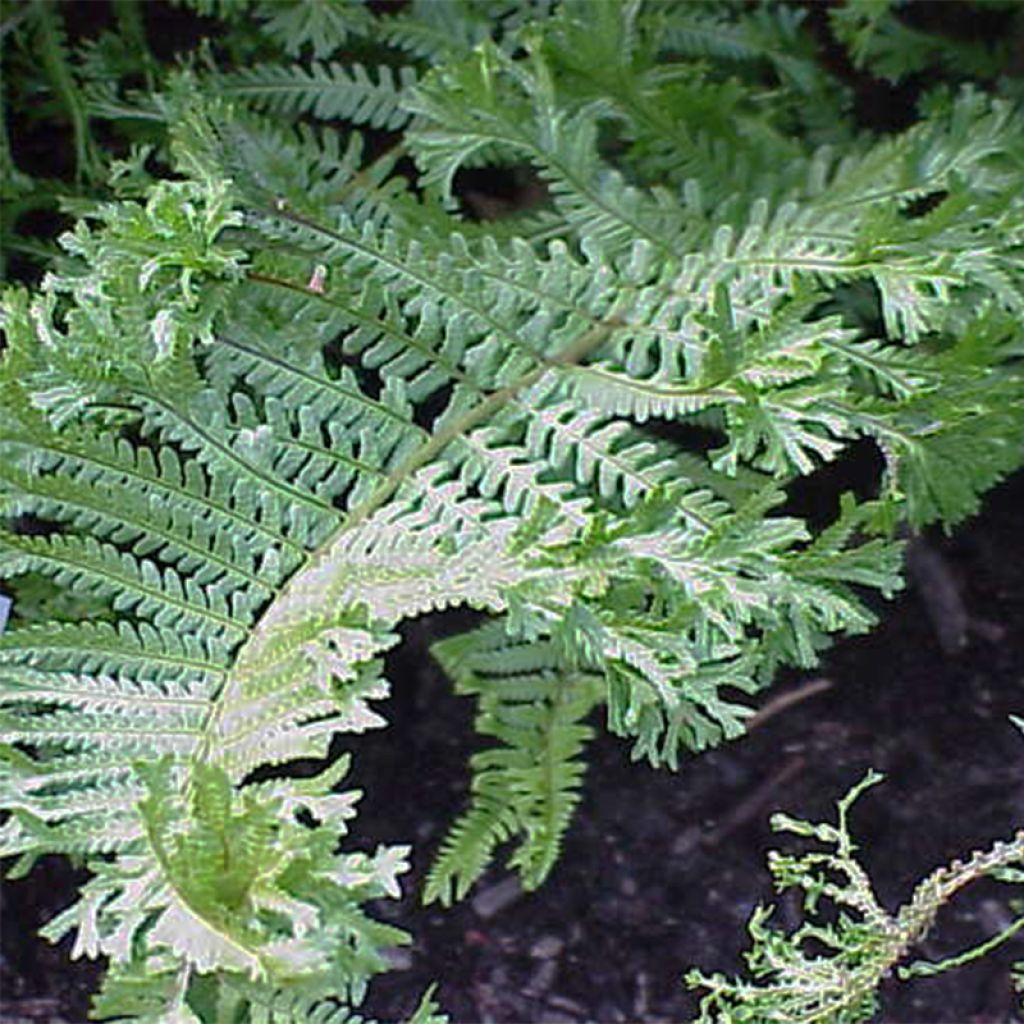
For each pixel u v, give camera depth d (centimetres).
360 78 92
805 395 77
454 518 76
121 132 96
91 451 73
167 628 72
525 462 81
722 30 96
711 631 76
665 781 92
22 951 88
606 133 96
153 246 77
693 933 89
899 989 87
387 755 93
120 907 66
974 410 80
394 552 73
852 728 93
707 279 84
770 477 89
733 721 74
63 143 99
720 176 91
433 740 93
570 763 85
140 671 71
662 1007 88
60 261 88
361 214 89
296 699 69
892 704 93
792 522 74
